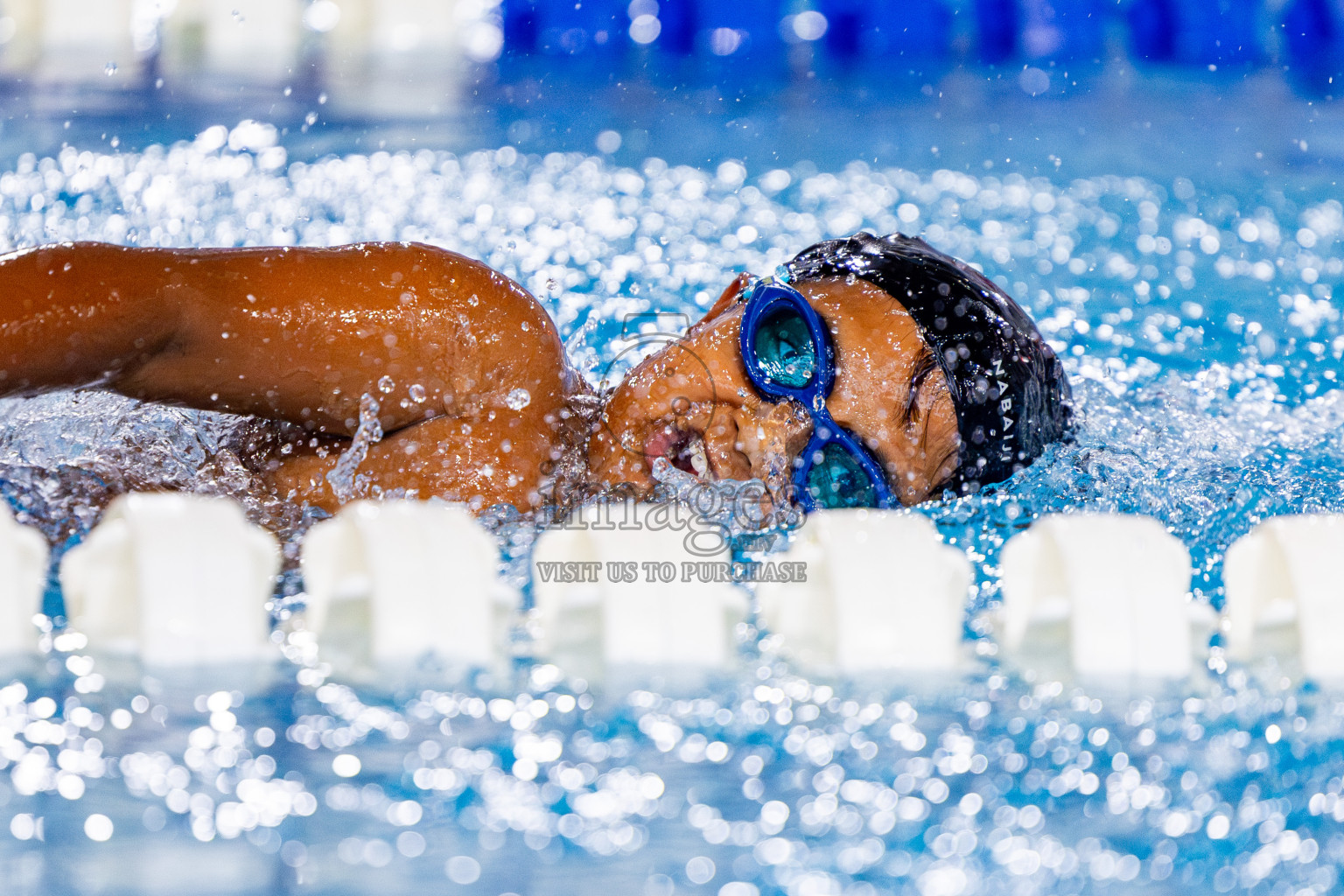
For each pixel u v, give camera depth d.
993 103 18.14
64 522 4.37
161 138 13.29
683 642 3.71
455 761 3.05
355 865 2.60
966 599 4.15
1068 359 8.56
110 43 17.16
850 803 2.92
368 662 3.62
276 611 4.07
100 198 10.87
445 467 4.64
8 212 10.20
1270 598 3.99
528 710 3.36
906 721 3.38
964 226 12.45
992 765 3.13
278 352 4.52
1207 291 10.60
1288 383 8.20
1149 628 3.75
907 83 19.36
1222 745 3.27
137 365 4.41
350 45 18.84
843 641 3.70
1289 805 2.96
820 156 14.98
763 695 3.51
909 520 3.94
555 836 2.74
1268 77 19.58
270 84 16.75
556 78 18.78
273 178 12.12
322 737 3.15
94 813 2.76
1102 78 19.66
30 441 4.97
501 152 14.16
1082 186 14.05
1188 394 7.52
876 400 4.70
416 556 3.69
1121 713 3.46
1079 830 2.84
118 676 3.46
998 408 4.85
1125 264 11.38
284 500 4.79
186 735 3.13
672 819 2.82
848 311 4.85
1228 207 13.27
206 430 5.14
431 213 11.38
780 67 20.11
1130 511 5.15
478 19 19.80
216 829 2.72
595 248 10.64
